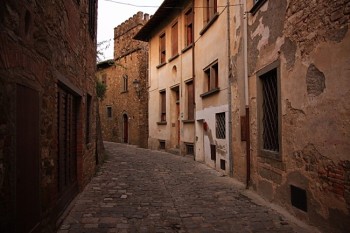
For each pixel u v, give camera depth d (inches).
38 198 145.3
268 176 266.7
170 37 671.1
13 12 113.3
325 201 181.2
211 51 459.5
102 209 239.9
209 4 476.1
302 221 207.5
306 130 202.5
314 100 192.7
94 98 397.1
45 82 158.7
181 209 244.7
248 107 314.5
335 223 171.5
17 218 117.1
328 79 177.8
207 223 211.2
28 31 130.6
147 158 581.3
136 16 911.7
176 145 666.8
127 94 962.7
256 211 238.1
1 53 103.3
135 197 281.0
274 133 263.3
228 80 385.7
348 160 160.4
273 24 252.7
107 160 537.0
